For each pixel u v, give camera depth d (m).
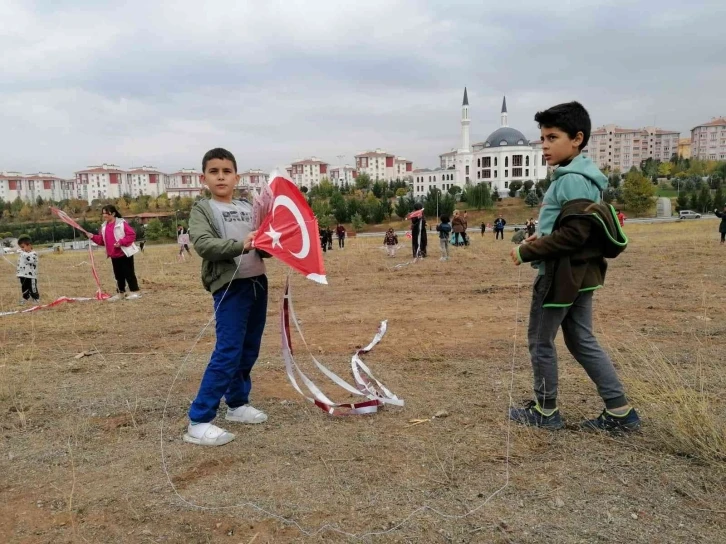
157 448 3.28
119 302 9.28
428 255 18.80
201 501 2.64
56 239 77.44
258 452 3.17
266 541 2.32
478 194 87.31
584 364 3.28
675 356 4.80
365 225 82.56
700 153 159.25
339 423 3.60
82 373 4.94
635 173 79.12
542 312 3.26
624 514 2.43
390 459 3.02
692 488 2.62
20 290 12.10
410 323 6.82
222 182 3.49
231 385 3.65
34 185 155.62
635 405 3.62
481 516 2.44
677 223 48.19
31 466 3.10
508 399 3.91
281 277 12.49
